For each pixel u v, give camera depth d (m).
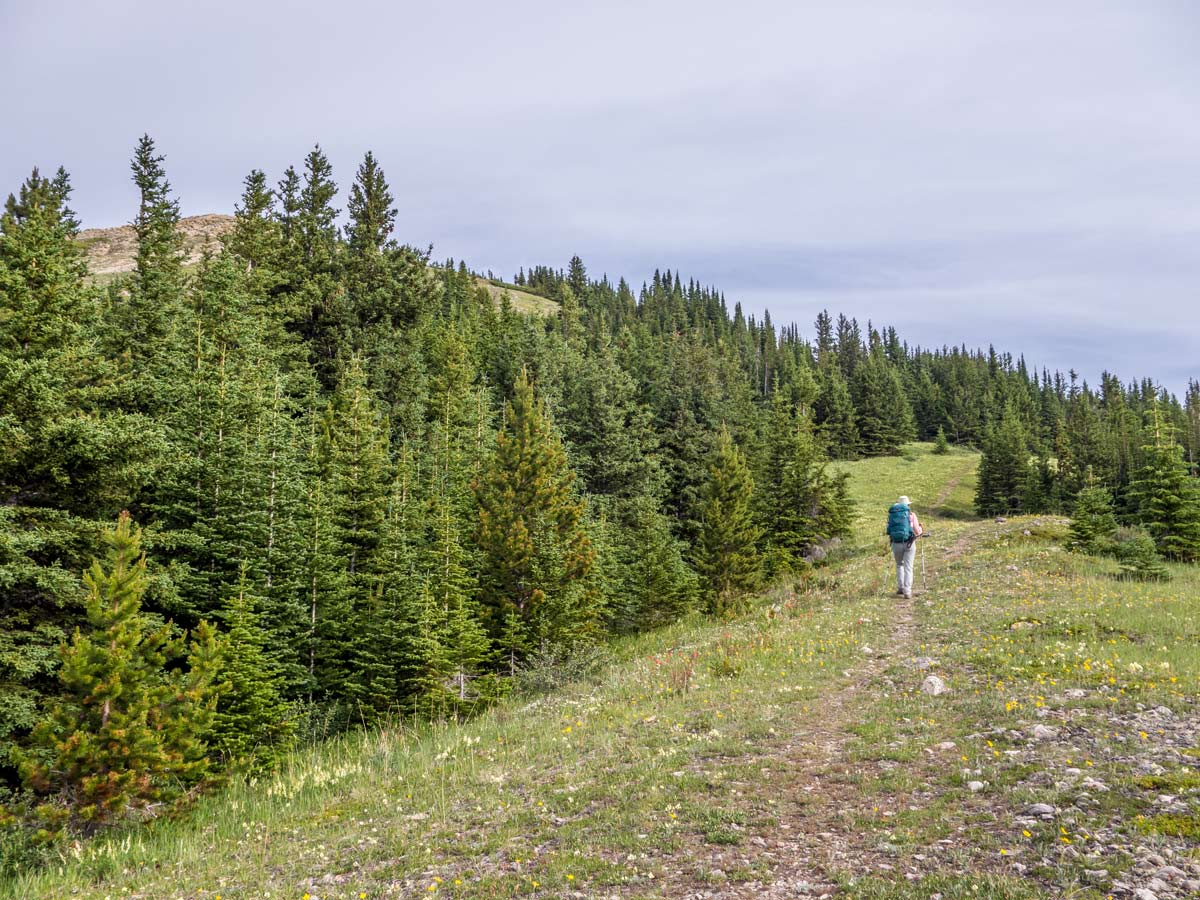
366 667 20.81
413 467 34.41
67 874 9.30
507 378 60.06
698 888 5.81
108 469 16.89
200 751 12.77
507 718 14.75
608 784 8.67
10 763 13.83
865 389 114.56
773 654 15.34
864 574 26.98
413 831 8.30
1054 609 15.45
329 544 22.48
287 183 52.94
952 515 79.56
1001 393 141.25
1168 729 7.98
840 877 5.59
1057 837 5.75
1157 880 4.86
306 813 10.15
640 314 187.50
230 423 23.03
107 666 12.05
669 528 44.03
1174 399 112.44
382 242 52.56
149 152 46.75
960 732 8.81
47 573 14.77
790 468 44.16
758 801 7.48
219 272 36.53
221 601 20.05
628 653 23.17
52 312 17.66
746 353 165.50
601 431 50.16
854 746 8.84
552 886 6.20
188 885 7.94
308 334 46.41
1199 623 13.19
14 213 46.75
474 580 25.95
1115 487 80.44
